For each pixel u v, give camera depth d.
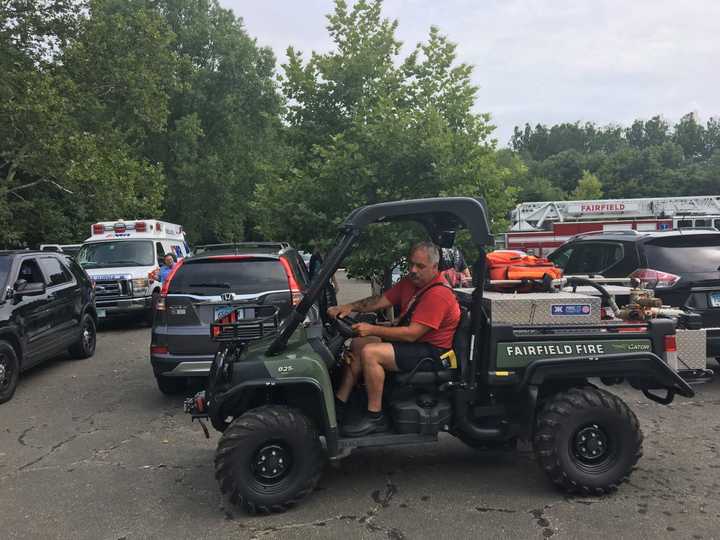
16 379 7.21
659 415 5.85
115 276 12.44
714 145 92.19
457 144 7.37
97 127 20.89
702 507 3.84
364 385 4.26
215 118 38.59
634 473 4.42
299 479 3.88
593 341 4.12
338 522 3.75
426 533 3.57
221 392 4.02
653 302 4.39
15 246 21.48
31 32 18.89
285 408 3.94
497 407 4.26
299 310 3.95
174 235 15.77
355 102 8.58
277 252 6.81
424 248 4.10
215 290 6.41
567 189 79.69
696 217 19.83
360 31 8.91
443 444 5.19
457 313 4.15
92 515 3.96
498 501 4.00
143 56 21.66
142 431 5.79
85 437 5.64
